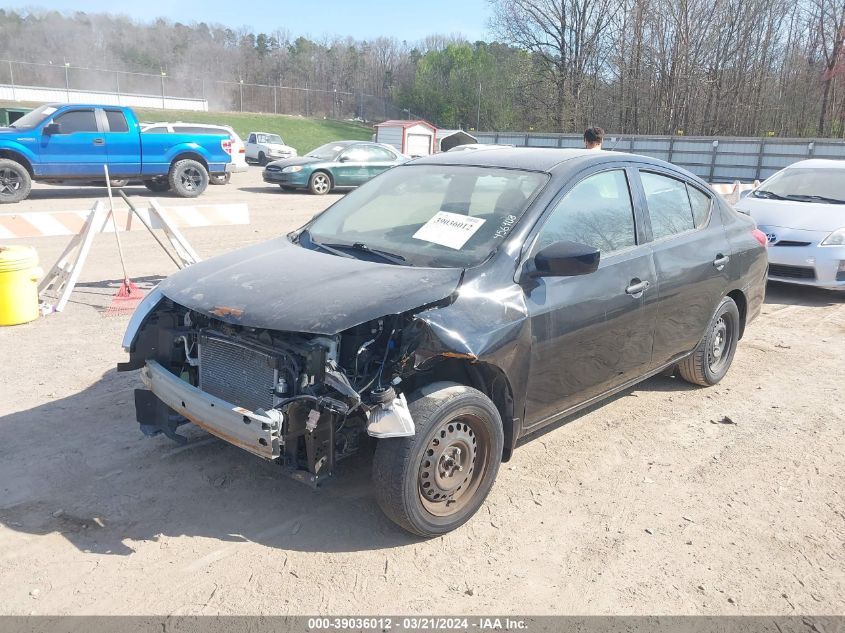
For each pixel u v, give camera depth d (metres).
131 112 16.34
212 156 17.75
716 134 45.38
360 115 72.38
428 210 4.15
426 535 3.41
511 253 3.66
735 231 5.48
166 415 3.89
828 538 3.61
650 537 3.56
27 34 70.88
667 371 5.68
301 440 3.41
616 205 4.37
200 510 3.63
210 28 84.25
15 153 14.91
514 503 3.83
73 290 7.84
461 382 3.66
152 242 11.01
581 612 2.99
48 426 4.50
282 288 3.43
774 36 44.34
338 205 4.68
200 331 3.58
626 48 46.69
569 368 3.95
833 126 44.28
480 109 73.94
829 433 4.86
